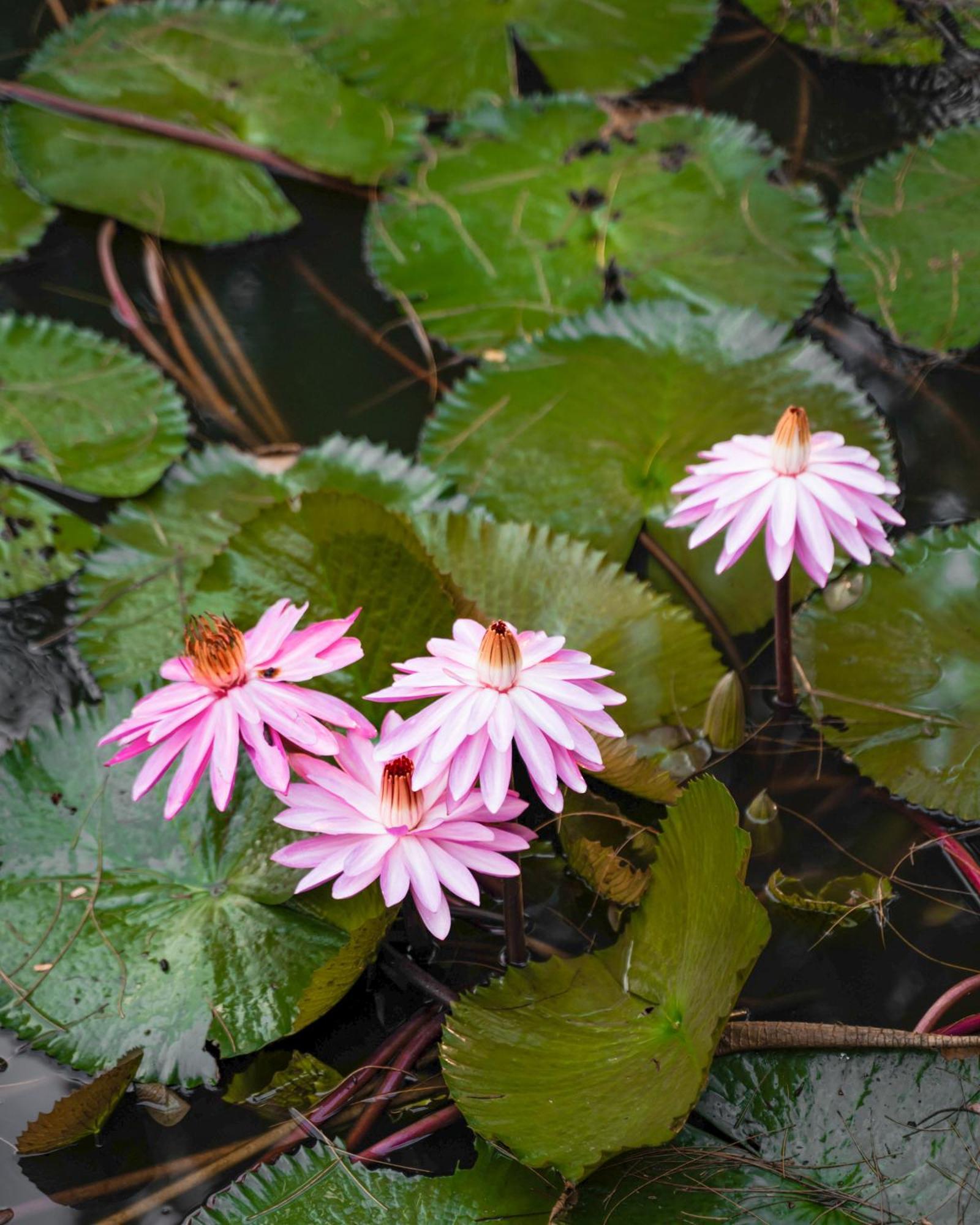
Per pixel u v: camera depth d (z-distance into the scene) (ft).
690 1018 9.55
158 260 11.88
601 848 9.95
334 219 12.20
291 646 9.77
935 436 11.07
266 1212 9.55
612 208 11.78
